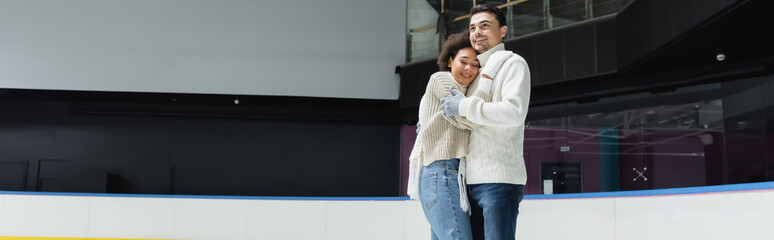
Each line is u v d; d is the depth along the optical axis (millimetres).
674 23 6434
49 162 10602
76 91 10547
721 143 7711
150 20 10711
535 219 5371
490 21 1560
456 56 1577
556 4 8891
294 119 10883
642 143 8500
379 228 7016
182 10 10758
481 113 1398
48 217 7531
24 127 10664
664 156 8289
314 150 10852
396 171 10797
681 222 3803
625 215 4398
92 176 10625
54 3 10641
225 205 7504
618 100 8773
